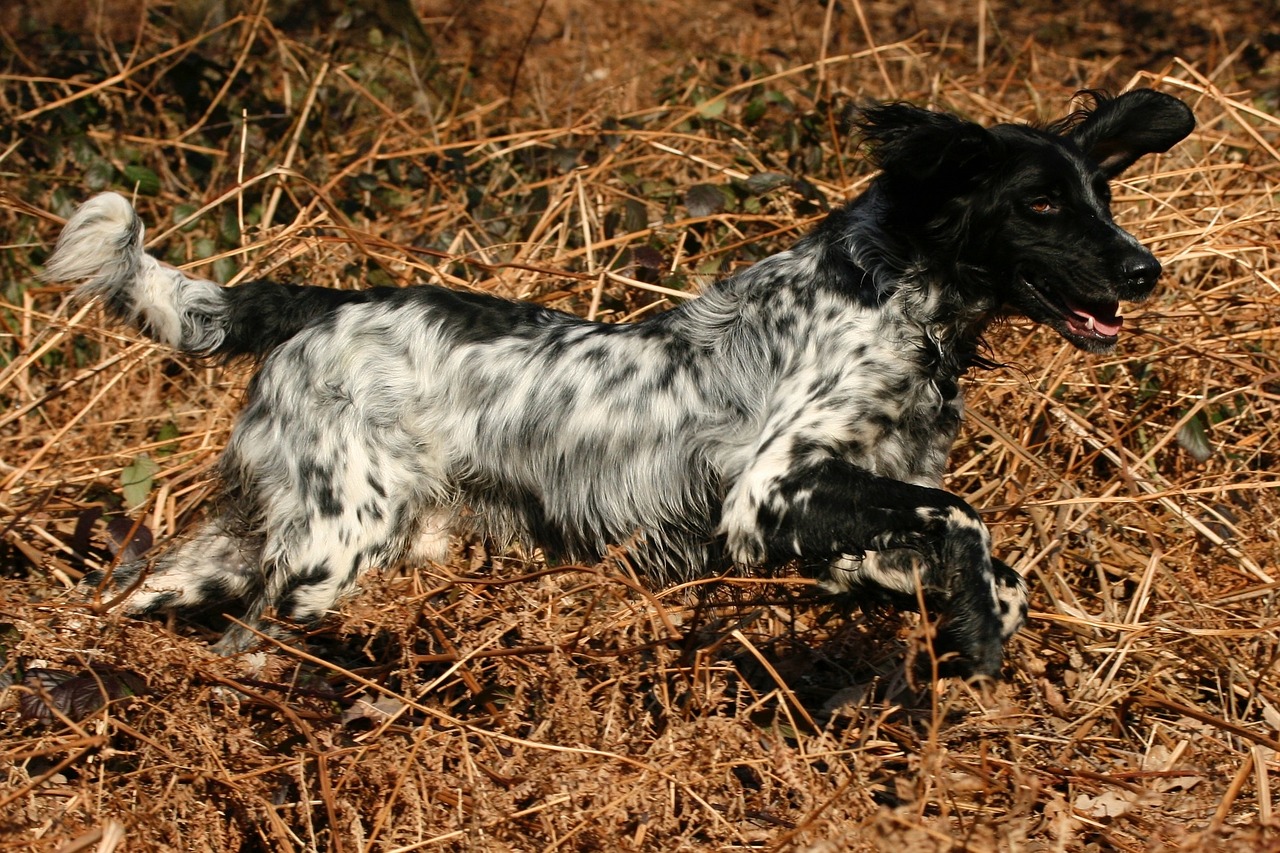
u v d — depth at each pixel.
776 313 6.47
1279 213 8.63
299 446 6.69
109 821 4.77
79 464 8.01
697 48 16.03
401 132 11.73
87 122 11.07
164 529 7.56
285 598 6.68
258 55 12.83
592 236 9.59
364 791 5.38
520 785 5.09
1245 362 8.34
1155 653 6.65
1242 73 14.65
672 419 6.50
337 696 5.91
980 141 6.08
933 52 15.81
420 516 6.80
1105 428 8.23
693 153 10.69
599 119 11.09
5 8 14.11
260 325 6.87
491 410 6.66
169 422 8.39
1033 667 6.54
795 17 17.53
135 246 6.76
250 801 5.23
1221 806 4.99
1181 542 7.36
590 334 6.72
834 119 10.56
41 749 5.39
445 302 6.82
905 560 5.87
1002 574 5.80
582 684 5.65
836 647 6.88
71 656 5.90
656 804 5.11
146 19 13.04
